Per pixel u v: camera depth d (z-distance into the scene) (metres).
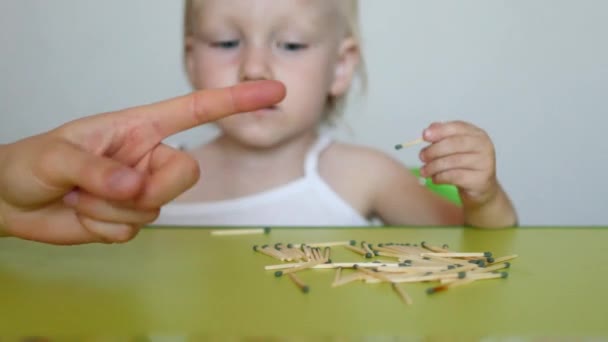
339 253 0.55
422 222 0.92
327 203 0.90
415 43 1.19
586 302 0.42
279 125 0.83
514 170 1.24
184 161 0.43
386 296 0.43
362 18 1.17
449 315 0.40
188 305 0.41
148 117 0.45
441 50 1.20
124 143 0.45
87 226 0.44
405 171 0.96
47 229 0.46
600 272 0.49
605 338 0.37
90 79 1.17
